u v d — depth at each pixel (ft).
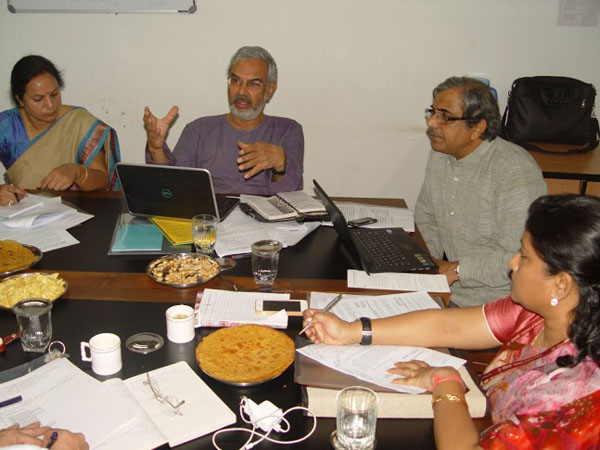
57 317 4.66
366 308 4.79
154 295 5.07
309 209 6.78
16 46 10.85
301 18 10.52
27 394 3.66
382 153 11.32
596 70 10.61
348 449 3.34
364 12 10.45
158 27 10.68
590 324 3.25
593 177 9.15
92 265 5.65
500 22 10.41
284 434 3.47
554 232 3.29
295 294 5.09
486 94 6.66
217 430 3.47
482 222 6.96
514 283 3.69
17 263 5.43
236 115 8.68
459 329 4.37
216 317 4.56
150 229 6.49
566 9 10.26
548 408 3.30
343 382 3.74
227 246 6.00
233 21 10.59
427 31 10.52
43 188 7.67
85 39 10.79
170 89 11.07
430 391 3.69
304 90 10.95
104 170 8.73
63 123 8.62
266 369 3.92
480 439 3.33
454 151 7.00
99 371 3.92
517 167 6.64
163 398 3.66
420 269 5.70
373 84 10.87
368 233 6.52
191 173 6.18
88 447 3.25
